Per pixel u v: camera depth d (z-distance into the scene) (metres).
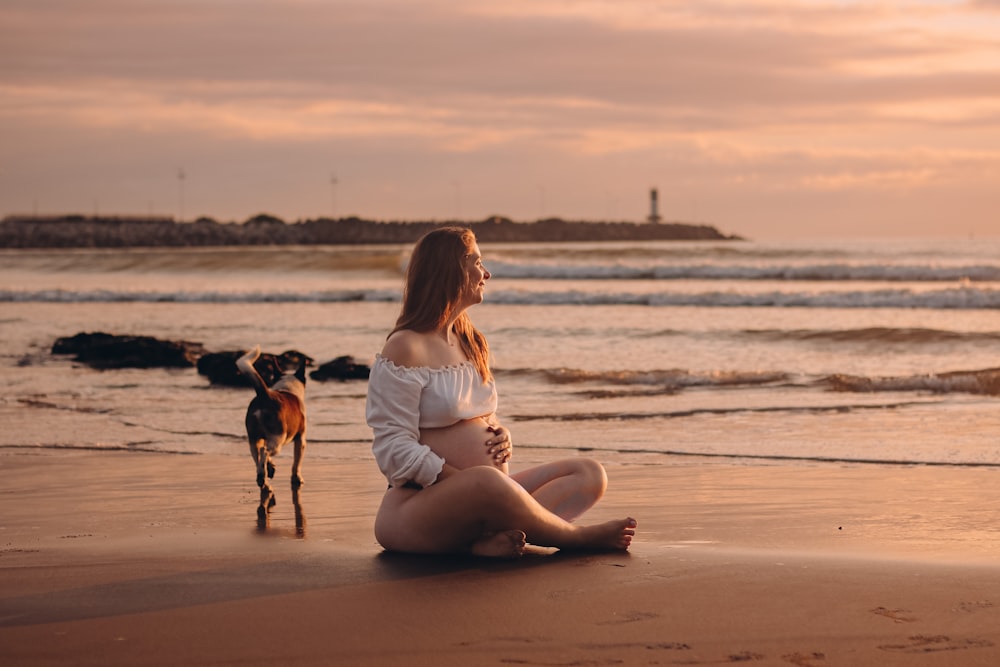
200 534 5.57
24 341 21.19
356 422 10.88
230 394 13.37
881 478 7.29
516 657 3.22
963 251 69.06
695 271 41.16
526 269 43.00
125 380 14.96
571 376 14.14
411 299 4.80
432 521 4.64
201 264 57.00
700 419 10.67
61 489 7.21
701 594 3.92
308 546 5.11
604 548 4.82
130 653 3.33
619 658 3.20
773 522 5.72
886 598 3.81
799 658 3.17
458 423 4.79
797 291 30.97
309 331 22.22
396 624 3.61
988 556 4.64
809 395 12.32
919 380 12.84
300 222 141.00
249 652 3.32
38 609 3.89
